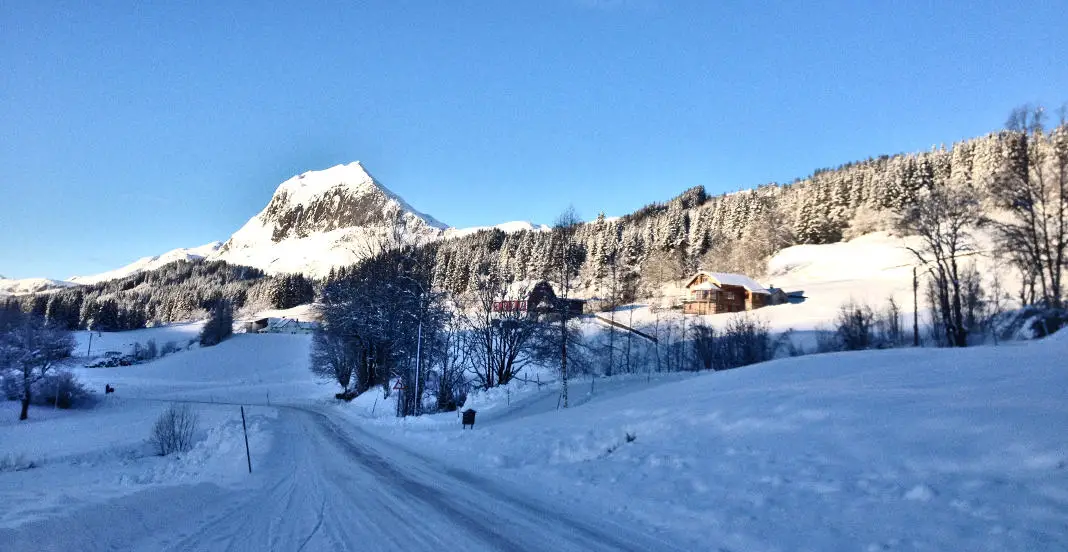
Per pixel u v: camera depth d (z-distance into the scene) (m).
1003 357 14.44
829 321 64.31
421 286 38.75
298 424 33.28
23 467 23.78
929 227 41.22
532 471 13.25
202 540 7.99
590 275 97.19
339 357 64.25
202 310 186.00
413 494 11.43
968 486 7.21
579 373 42.91
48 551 6.94
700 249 134.38
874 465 8.60
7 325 64.19
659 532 7.86
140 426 44.44
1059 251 32.81
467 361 45.84
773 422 11.88
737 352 55.06
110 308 164.25
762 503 8.24
